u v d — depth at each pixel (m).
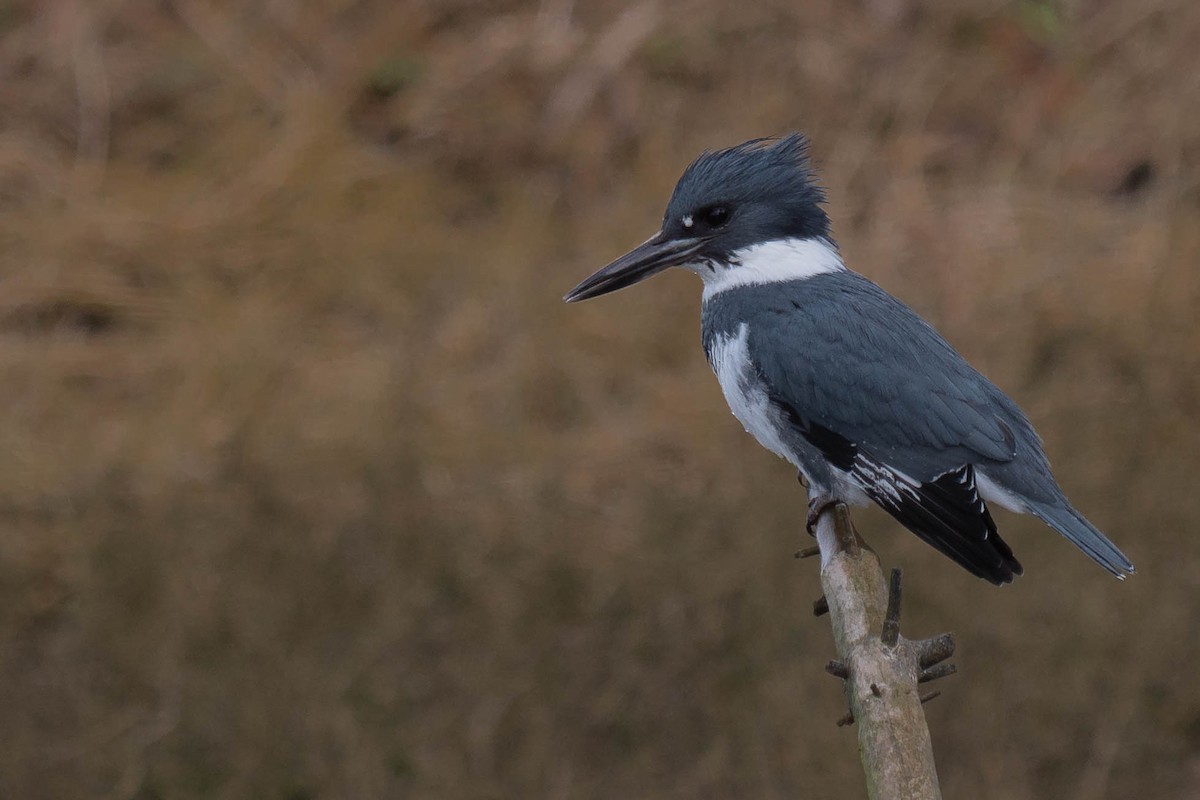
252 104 14.65
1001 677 10.21
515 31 15.18
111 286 13.38
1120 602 10.35
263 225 13.77
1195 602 10.35
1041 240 13.38
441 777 10.11
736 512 11.02
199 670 10.62
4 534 11.32
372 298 13.40
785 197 7.34
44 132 14.55
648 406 12.35
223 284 13.54
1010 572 6.26
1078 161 14.37
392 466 11.59
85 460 11.82
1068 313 12.54
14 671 10.78
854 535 5.57
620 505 11.41
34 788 10.20
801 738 10.02
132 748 10.30
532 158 14.57
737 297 7.32
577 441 12.14
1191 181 13.79
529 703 10.32
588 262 13.52
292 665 10.56
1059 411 11.85
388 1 15.40
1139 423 11.52
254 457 11.66
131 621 10.89
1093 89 14.90
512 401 12.49
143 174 14.31
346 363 12.83
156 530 11.27
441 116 14.71
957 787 9.91
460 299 13.36
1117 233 13.37
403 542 11.16
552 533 11.14
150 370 12.83
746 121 14.52
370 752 10.20
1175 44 14.93
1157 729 10.05
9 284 13.36
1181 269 12.63
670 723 10.24
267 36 15.14
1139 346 12.09
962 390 6.77
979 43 15.22
